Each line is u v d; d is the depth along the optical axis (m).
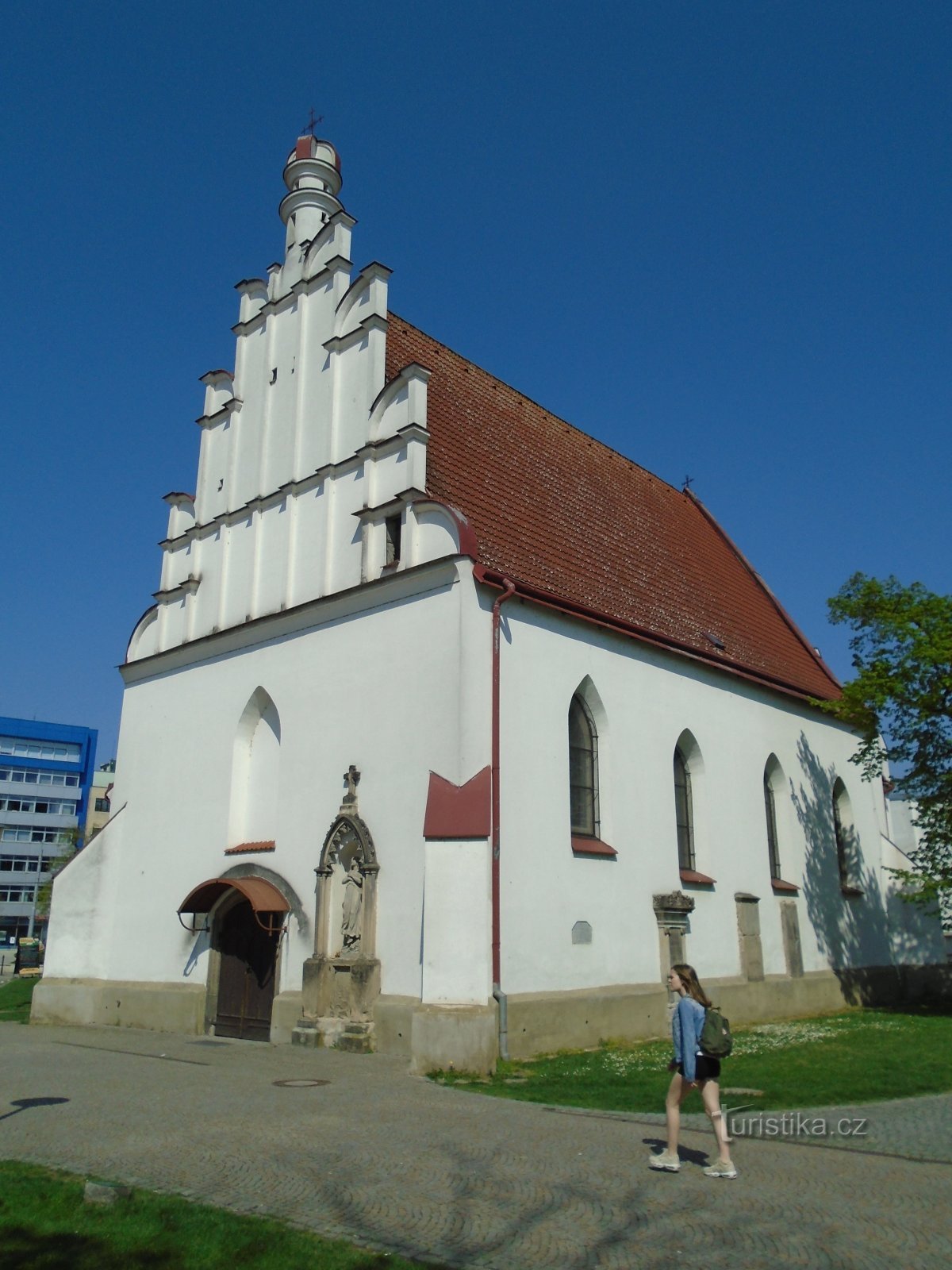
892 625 25.50
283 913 20.08
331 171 26.31
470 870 16.11
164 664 25.39
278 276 25.56
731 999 23.11
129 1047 18.84
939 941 31.80
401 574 19.33
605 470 30.97
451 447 23.16
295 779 20.72
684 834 23.92
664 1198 8.16
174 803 23.92
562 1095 13.00
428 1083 14.20
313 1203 8.03
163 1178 8.79
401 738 18.67
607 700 21.58
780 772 27.91
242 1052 17.89
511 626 19.34
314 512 22.42
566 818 19.52
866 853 31.28
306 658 21.30
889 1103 12.17
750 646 29.75
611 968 19.78
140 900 24.00
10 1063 16.45
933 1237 7.19
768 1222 7.56
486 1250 6.98
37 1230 7.29
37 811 107.38
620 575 25.70
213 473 25.78
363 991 17.73
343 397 22.73
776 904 26.14
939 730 25.44
